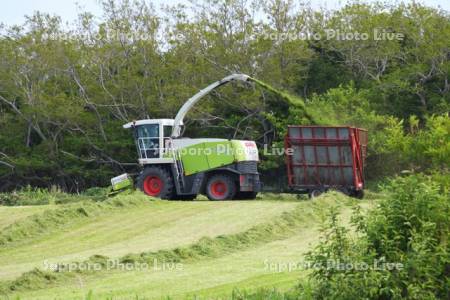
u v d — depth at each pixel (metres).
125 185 55.62
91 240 38.09
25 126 94.56
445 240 21.34
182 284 26.36
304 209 44.41
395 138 29.89
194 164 53.81
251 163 54.75
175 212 45.88
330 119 67.81
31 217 41.97
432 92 85.06
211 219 43.06
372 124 69.50
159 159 54.28
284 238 37.94
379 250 21.20
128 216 44.72
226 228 40.03
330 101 72.56
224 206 47.84
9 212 47.88
